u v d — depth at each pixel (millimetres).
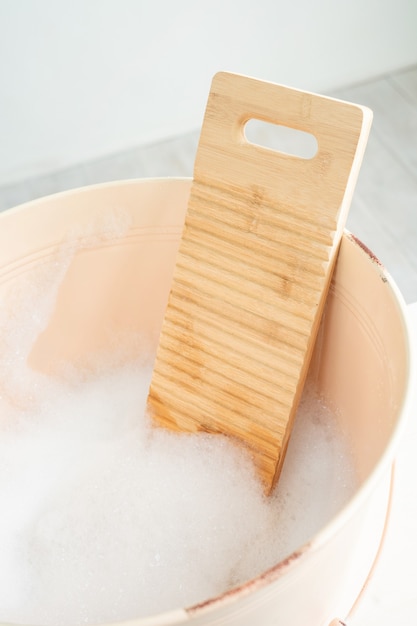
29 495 945
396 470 819
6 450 972
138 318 997
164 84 1857
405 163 1785
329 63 1985
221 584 838
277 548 854
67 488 942
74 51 1723
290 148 1849
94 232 909
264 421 854
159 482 918
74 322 972
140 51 1778
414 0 1949
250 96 789
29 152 1851
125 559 868
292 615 642
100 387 1018
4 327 932
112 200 892
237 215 819
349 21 1915
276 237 802
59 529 903
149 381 1018
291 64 1947
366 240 1579
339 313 836
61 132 1845
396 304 742
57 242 902
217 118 807
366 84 2053
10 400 978
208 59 1854
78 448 976
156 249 935
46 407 999
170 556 863
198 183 833
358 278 792
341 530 597
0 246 871
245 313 837
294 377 822
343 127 753
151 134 1938
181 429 929
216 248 839
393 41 2010
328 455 892
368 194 1698
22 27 1646
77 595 850
